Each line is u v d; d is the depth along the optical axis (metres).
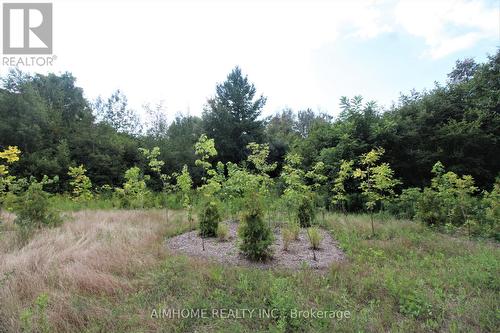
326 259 5.81
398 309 3.81
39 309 3.51
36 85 27.14
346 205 12.61
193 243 6.98
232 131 26.59
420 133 14.20
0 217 7.89
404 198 10.52
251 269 5.08
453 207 8.75
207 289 4.32
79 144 22.53
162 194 15.02
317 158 13.95
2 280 4.19
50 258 5.11
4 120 19.73
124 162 23.92
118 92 34.69
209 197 7.65
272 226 8.31
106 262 4.99
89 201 13.55
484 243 7.00
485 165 13.85
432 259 5.64
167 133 32.38
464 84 15.43
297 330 3.35
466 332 3.26
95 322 3.44
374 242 6.81
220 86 29.22
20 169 18.80
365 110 14.23
